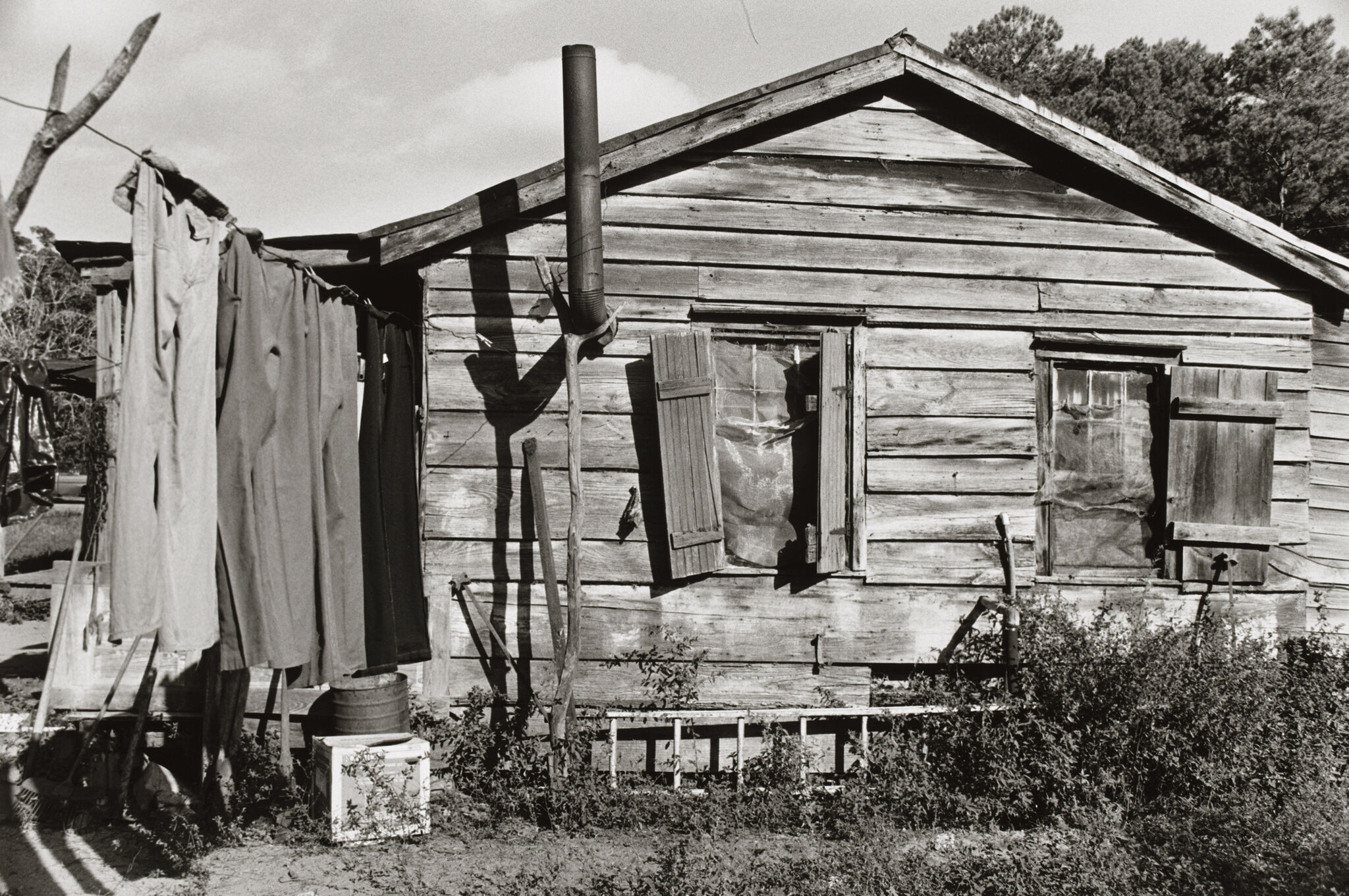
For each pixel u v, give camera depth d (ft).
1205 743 21.03
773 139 23.20
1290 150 92.63
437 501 21.83
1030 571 23.59
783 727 21.94
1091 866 17.11
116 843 18.57
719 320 22.93
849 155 23.47
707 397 22.06
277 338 15.93
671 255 22.68
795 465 23.25
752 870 17.11
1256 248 24.63
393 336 20.40
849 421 23.22
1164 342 24.57
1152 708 20.42
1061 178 24.32
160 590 12.90
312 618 16.25
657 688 22.03
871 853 17.80
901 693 22.98
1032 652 21.88
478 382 22.02
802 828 20.02
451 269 22.00
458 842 18.97
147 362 12.86
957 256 23.77
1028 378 23.99
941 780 20.93
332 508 17.38
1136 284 24.54
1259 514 24.84
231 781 19.72
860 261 23.36
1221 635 22.16
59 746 20.76
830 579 22.95
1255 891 16.83
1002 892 16.42
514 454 22.03
